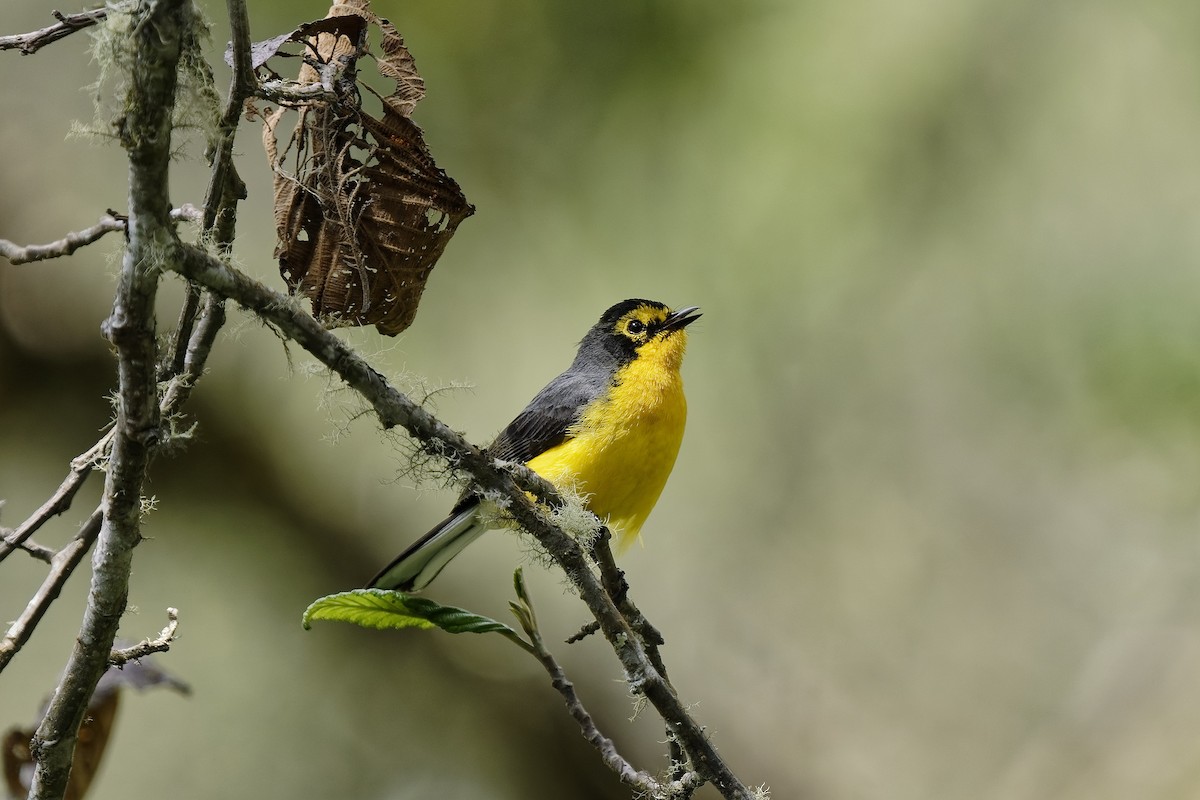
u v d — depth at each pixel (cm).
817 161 1226
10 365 1259
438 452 480
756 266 1240
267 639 1332
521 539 557
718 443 1375
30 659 1268
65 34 492
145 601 1312
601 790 1277
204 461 1288
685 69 1195
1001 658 1380
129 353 402
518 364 1255
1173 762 1318
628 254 1237
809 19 1217
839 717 1355
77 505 1291
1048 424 1328
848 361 1335
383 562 1341
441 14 1162
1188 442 1268
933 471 1380
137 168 384
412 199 488
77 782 600
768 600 1384
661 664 617
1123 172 1275
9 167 1286
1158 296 1244
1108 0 1283
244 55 434
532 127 1200
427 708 1313
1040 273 1281
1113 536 1404
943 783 1322
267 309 430
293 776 1292
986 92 1264
